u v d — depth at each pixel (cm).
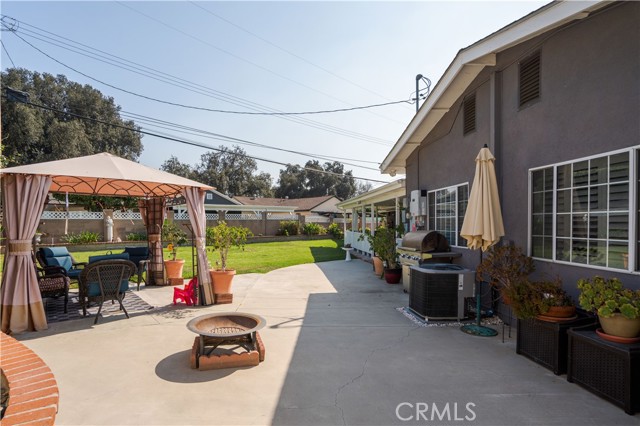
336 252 1820
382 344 469
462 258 697
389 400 322
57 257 789
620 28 381
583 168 430
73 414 297
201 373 378
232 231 734
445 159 773
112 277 583
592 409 307
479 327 530
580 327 363
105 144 3525
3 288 514
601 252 406
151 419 290
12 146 2766
